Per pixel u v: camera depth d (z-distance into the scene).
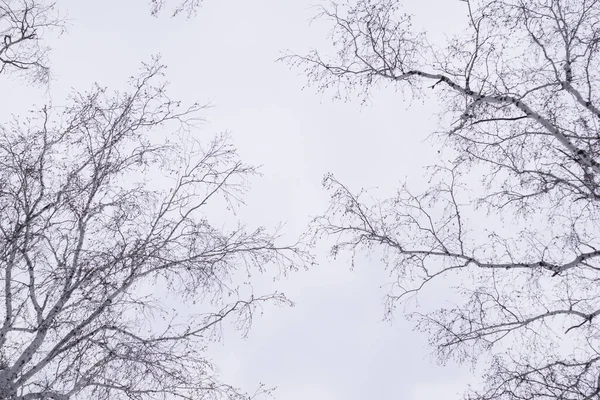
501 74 8.09
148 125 8.20
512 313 7.90
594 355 6.90
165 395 6.92
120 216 7.58
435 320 8.34
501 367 7.34
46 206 6.87
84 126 7.79
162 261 7.76
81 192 7.61
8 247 6.55
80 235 7.38
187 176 8.28
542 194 8.02
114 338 6.95
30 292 6.84
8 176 7.23
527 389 6.79
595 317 7.36
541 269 7.80
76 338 6.85
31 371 6.50
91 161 7.82
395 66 8.62
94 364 6.57
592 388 6.38
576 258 7.33
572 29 7.52
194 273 8.03
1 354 6.56
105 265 6.94
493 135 8.00
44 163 7.45
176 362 7.11
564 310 7.47
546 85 7.53
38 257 7.27
